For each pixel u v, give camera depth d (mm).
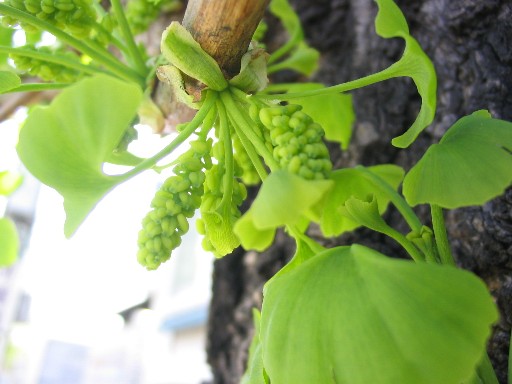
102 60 121
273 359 77
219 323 195
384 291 72
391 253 151
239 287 191
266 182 71
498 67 134
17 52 115
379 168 121
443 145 88
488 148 84
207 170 93
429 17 150
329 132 149
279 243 180
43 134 81
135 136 119
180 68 95
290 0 194
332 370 73
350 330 73
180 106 120
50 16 115
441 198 82
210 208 92
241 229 71
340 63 183
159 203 90
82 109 79
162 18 182
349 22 183
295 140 82
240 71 97
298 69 172
